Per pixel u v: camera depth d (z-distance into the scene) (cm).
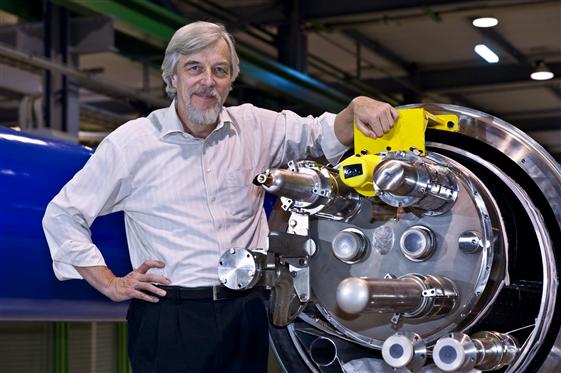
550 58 783
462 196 177
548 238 175
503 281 176
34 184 206
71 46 503
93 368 636
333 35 714
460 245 175
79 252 192
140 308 194
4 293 204
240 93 714
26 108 512
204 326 189
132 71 737
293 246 184
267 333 198
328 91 682
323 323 197
